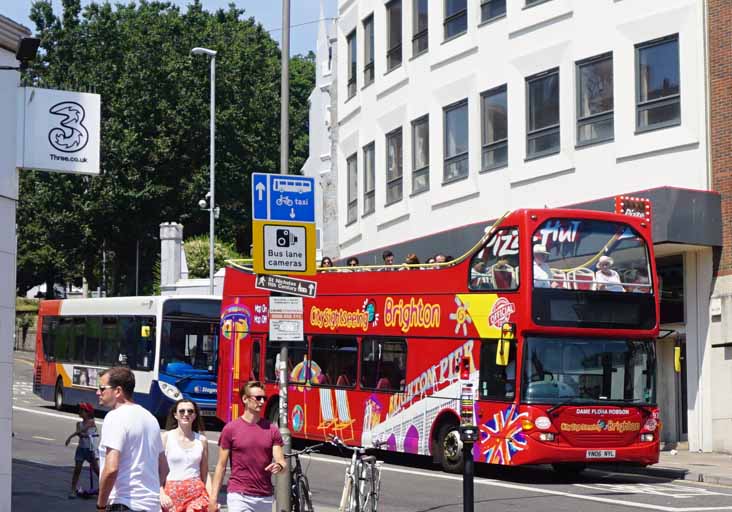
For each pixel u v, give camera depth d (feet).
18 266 244.83
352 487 48.34
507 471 74.33
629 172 86.43
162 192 215.72
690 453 82.43
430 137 108.99
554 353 65.21
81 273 237.04
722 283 81.00
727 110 80.28
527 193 95.66
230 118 222.48
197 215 223.92
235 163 225.97
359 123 127.03
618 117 87.25
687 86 82.58
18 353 234.38
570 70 91.45
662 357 88.12
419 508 54.90
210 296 103.76
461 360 69.00
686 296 84.07
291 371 84.64
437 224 108.06
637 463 67.56
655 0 84.94
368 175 124.98
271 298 48.60
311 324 82.99
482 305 67.77
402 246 110.32
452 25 106.01
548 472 74.54
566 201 91.66
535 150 95.20
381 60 120.06
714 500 58.65
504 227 66.90
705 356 82.53
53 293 277.64
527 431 64.18
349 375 78.69
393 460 79.66
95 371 111.45
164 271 169.68
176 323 102.17
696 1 82.12
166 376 100.68
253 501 35.29
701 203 79.66
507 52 98.17
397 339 74.59
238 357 89.97
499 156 99.40
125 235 219.82
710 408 82.12
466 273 69.36
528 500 58.13
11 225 47.11
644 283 67.97
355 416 77.61
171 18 225.35
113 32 218.59
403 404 73.46
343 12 132.57
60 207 211.61
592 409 65.36
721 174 80.53
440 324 71.05
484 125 101.35
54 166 47.19
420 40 111.65
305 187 49.14
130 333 105.40
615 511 53.83
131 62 215.31
